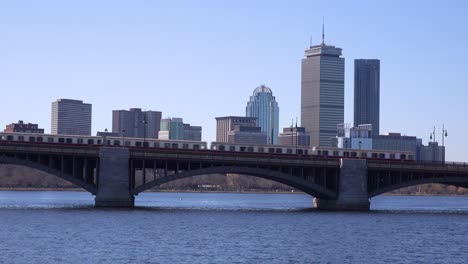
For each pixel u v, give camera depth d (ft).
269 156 608.60
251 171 604.08
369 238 428.97
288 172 638.94
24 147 555.69
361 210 637.30
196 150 594.65
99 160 575.79
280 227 480.23
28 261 317.01
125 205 577.02
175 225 476.54
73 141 622.54
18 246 361.10
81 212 552.41
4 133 606.96
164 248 364.99
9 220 486.38
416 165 649.20
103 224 466.70
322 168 635.66
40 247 359.05
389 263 334.03
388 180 648.79
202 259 332.80
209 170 590.96
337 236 434.71
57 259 323.78
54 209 608.60
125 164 576.61
